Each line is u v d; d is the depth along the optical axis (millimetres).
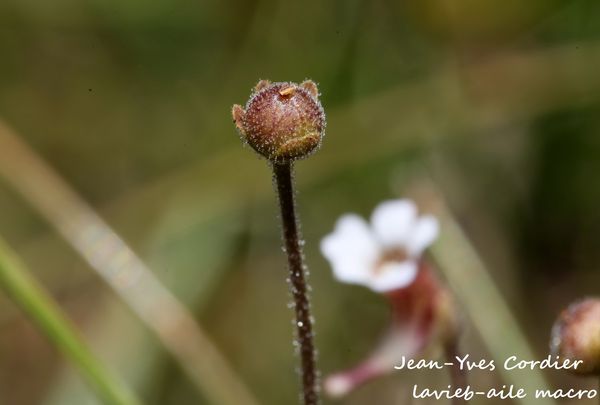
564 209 182
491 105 185
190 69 196
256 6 191
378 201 185
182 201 183
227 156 188
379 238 131
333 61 189
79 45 199
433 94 187
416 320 127
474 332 153
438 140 186
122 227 185
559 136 183
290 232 115
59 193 162
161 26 196
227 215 182
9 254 135
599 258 179
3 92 201
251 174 186
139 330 158
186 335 149
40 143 201
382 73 189
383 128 186
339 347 174
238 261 183
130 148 199
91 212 158
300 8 190
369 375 127
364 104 188
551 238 182
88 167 201
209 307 179
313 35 190
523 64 185
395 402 156
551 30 185
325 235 183
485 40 188
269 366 178
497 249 178
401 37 190
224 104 194
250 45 193
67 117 202
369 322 174
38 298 135
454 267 144
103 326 161
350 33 189
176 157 196
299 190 185
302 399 118
